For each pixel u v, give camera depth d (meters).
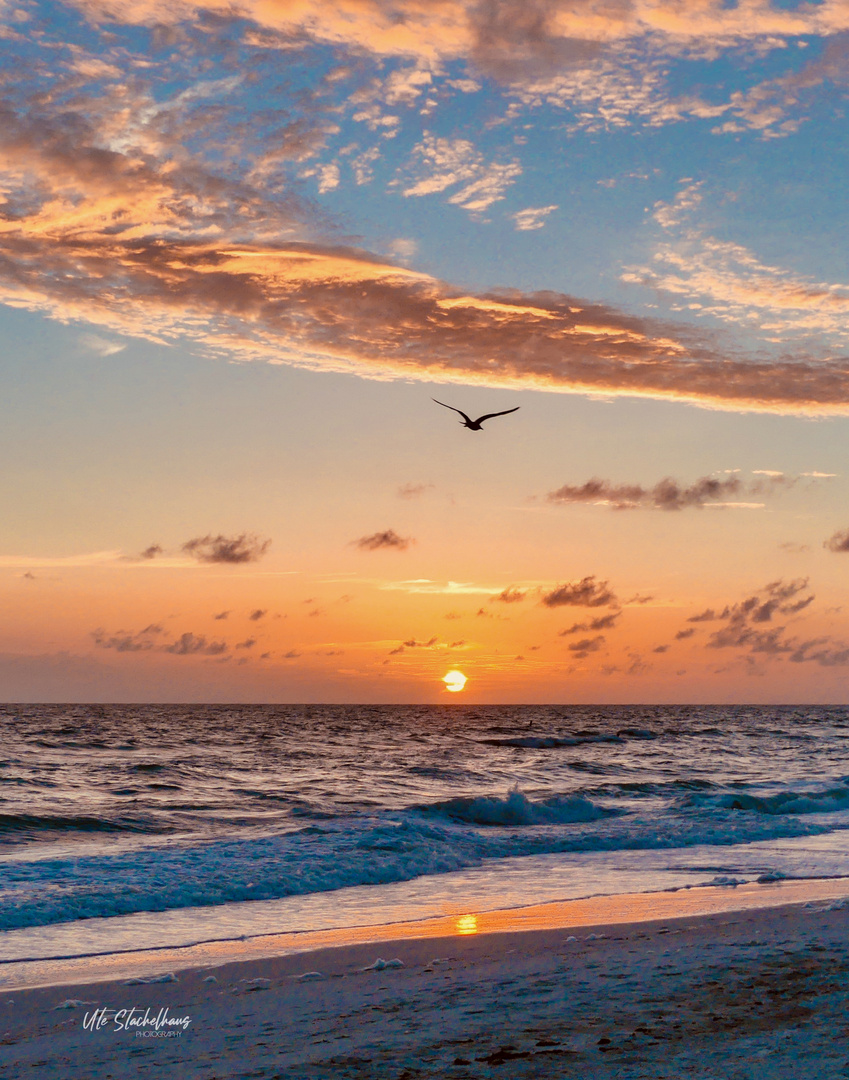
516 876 17.62
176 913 13.91
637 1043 6.68
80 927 12.83
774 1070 5.87
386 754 59.53
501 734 94.25
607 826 25.19
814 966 9.16
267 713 177.88
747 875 17.52
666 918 13.02
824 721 149.50
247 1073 6.42
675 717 167.62
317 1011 8.27
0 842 21.39
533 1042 6.83
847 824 26.64
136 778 40.66
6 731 82.88
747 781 43.03
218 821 25.88
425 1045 6.92
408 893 15.78
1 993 9.35
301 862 17.69
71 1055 7.20
